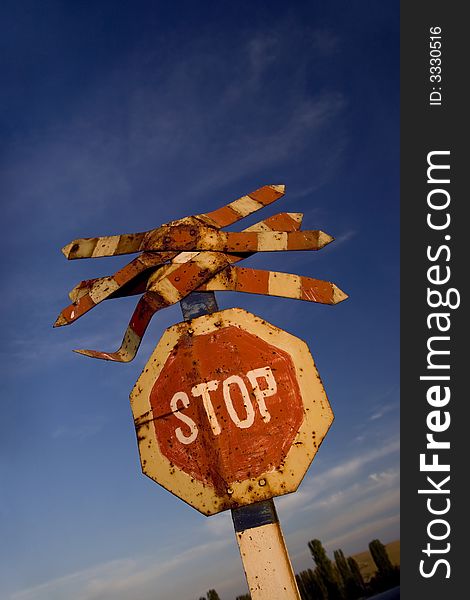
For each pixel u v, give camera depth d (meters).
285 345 2.55
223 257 2.80
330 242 2.81
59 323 2.77
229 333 2.58
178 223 2.84
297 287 2.75
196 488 2.38
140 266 2.77
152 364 2.60
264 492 2.33
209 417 2.45
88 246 2.83
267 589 2.24
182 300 2.72
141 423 2.53
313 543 50.12
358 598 46.03
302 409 2.43
